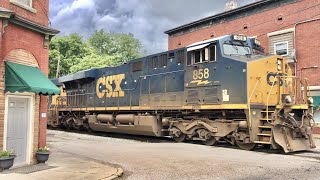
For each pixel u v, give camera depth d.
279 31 22.58
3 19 9.20
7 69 9.48
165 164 10.34
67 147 14.77
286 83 14.45
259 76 13.84
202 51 15.62
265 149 13.92
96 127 22.36
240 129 13.87
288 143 12.72
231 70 14.14
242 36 15.52
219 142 16.30
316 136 20.05
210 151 12.89
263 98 13.86
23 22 9.99
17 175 8.65
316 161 10.71
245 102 13.45
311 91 20.78
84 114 24.27
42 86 9.80
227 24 25.94
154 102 17.94
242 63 13.72
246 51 15.50
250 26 24.36
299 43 21.52
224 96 14.34
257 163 10.27
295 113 13.57
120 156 12.07
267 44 23.27
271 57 14.40
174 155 11.93
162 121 17.67
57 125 27.09
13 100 9.96
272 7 23.09
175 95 16.75
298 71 21.48
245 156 11.64
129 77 19.97
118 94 20.67
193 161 10.67
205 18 27.17
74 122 24.86
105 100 21.80
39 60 10.90
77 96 24.83
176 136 16.84
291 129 13.06
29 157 10.45
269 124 13.08
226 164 10.12
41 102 11.05
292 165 9.99
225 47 14.84
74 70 43.50
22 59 10.16
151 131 17.91
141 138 19.56
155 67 18.22
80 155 12.48
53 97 27.97
